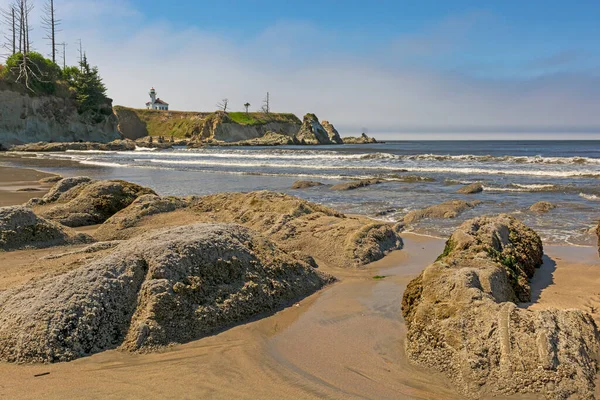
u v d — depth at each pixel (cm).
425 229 989
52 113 6738
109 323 409
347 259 698
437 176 2252
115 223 898
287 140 9712
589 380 330
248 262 511
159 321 415
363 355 399
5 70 6247
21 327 393
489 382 341
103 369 368
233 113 11144
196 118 10806
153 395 331
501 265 526
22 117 6269
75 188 1172
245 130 10300
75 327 395
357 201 1466
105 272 437
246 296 477
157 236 511
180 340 415
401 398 334
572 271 656
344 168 2784
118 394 332
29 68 6419
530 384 330
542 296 545
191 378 356
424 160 3278
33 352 379
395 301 527
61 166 3184
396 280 612
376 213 1230
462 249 600
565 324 370
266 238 580
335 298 539
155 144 7381
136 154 5016
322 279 592
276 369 373
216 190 1802
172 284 439
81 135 7206
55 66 7275
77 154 5025
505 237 655
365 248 722
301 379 358
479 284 442
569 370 330
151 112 11225
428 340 391
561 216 1137
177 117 11044
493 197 1509
